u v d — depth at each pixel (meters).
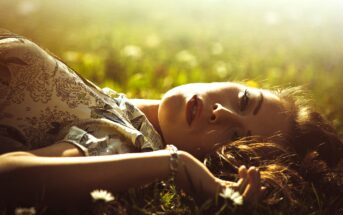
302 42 7.11
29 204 1.94
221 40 7.04
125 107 2.67
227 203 2.21
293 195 2.57
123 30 6.91
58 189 1.96
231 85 2.89
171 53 6.00
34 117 2.32
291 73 5.44
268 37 7.35
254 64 5.76
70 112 2.39
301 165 2.86
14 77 2.32
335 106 4.52
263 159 2.73
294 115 2.95
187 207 2.27
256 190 2.27
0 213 1.88
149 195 2.37
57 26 6.37
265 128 2.82
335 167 3.03
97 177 2.02
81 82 2.47
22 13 6.59
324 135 2.96
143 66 5.07
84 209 2.10
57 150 2.13
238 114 2.78
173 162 2.18
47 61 2.39
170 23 7.93
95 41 5.95
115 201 2.14
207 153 2.73
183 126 2.74
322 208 2.55
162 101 2.82
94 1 8.59
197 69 5.24
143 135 2.47
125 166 2.08
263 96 2.89
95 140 2.27
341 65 6.11
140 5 9.04
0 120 2.28
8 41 2.34
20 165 1.92
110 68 4.80
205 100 2.75
